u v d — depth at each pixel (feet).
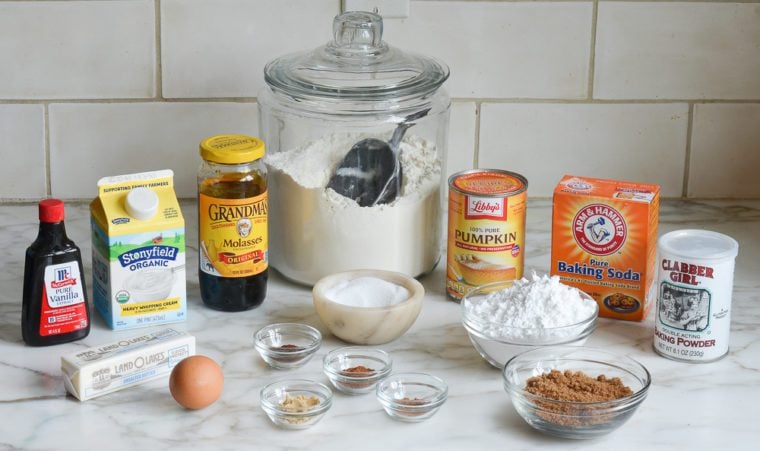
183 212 5.23
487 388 3.82
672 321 3.96
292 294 4.53
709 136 5.33
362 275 4.33
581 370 3.81
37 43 4.99
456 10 5.05
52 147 5.17
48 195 5.26
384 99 4.24
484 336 3.81
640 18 5.11
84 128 5.15
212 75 5.12
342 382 3.73
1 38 4.97
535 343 3.77
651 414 3.65
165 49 5.05
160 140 5.21
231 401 3.72
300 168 4.38
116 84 5.09
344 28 4.45
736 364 3.97
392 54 4.55
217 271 4.25
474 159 5.33
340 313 3.97
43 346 4.03
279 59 4.61
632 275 4.23
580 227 4.23
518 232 4.31
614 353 3.81
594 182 4.36
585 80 5.20
